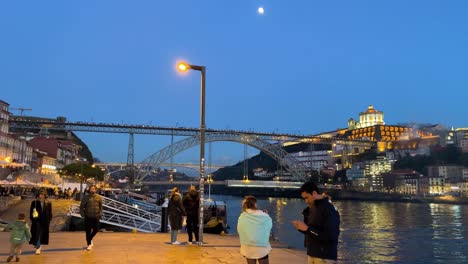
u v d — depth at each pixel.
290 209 140.75
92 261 13.21
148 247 16.80
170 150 175.00
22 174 76.19
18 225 13.00
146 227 41.19
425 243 56.31
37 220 14.52
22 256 14.12
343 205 185.00
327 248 6.40
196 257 14.34
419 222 94.25
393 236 64.31
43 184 67.88
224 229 37.78
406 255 45.22
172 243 17.98
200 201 18.19
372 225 85.06
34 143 121.75
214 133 185.12
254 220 8.77
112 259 13.67
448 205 187.00
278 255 15.58
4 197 46.03
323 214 6.43
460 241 59.00
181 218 18.11
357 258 41.44
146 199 104.88
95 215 15.60
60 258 13.76
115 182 177.38
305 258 14.88
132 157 171.25
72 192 78.38
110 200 44.00
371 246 51.59
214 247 17.11
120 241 18.98
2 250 15.50
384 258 42.16
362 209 151.38
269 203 192.88
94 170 102.94
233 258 14.21
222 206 42.94
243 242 8.81
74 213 39.69
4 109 88.94
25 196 62.50
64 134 165.75
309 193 6.64
